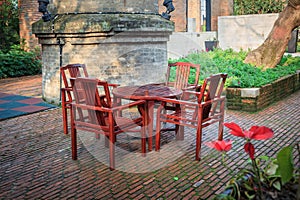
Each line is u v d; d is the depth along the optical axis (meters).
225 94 6.43
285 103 6.90
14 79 11.00
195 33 12.42
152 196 3.14
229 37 13.48
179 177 3.53
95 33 6.39
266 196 1.98
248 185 2.02
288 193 2.00
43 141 4.74
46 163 3.96
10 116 6.02
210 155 4.11
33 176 3.61
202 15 19.64
